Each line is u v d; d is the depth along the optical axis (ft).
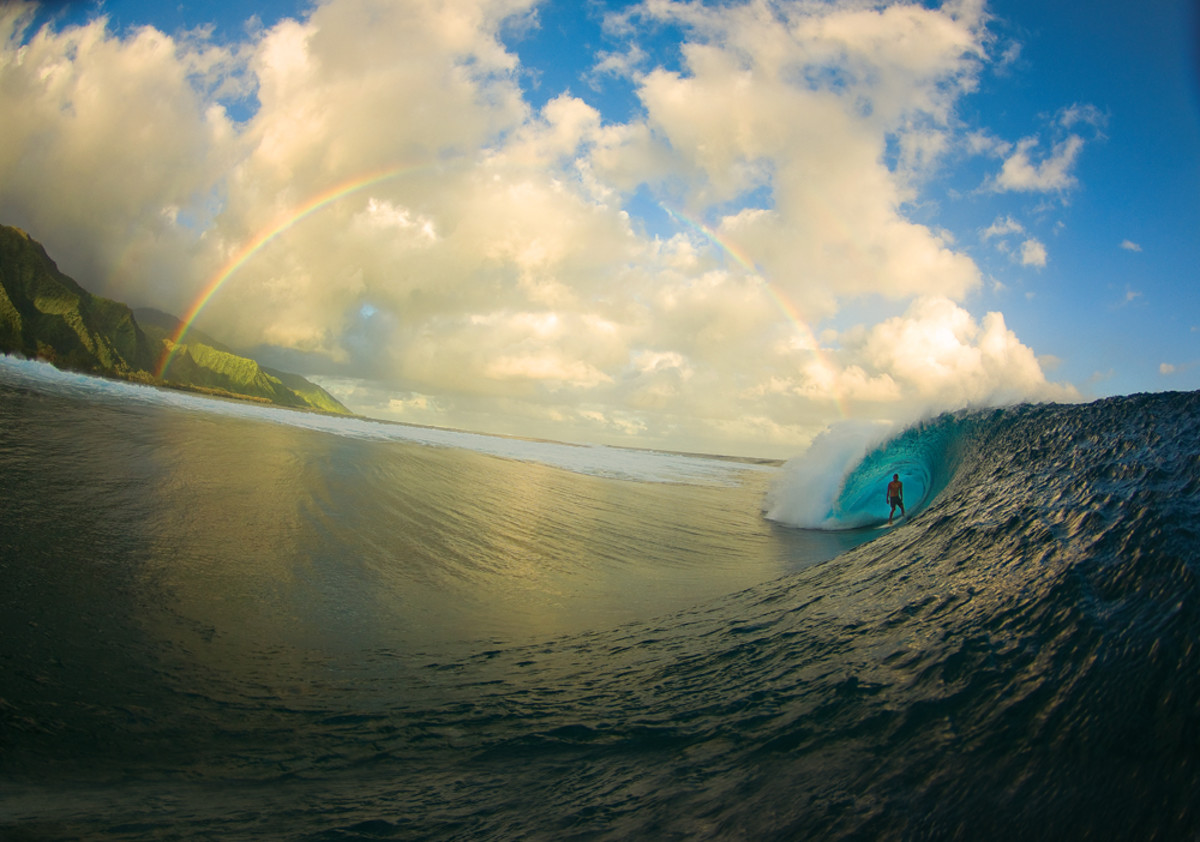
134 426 58.85
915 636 13.71
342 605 24.57
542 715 14.57
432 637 22.20
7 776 11.41
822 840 7.87
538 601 28.12
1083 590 12.34
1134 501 15.61
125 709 14.62
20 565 21.97
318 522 37.35
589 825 9.28
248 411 128.77
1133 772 7.70
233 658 18.48
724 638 18.53
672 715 13.29
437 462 81.10
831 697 11.93
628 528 51.96
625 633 22.03
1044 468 22.68
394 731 14.29
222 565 26.78
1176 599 10.65
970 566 17.12
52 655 16.55
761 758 10.44
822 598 20.39
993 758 8.67
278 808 10.74
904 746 9.57
